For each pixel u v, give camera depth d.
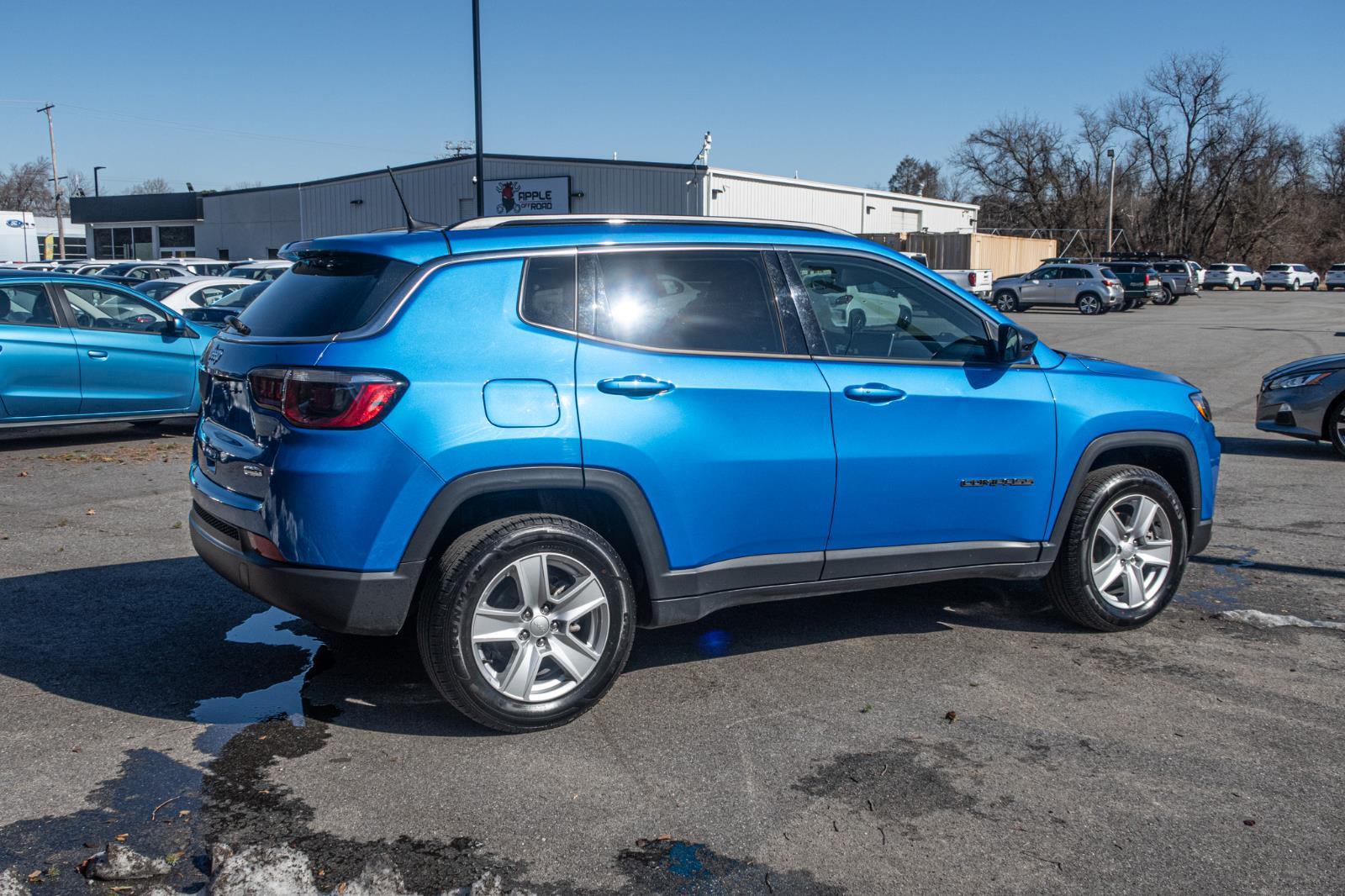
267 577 3.70
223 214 49.34
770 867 3.05
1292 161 84.38
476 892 2.87
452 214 40.44
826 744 3.86
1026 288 38.62
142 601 5.35
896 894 2.94
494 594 3.82
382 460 3.60
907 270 4.56
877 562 4.48
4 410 9.30
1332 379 10.16
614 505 4.02
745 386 4.11
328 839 3.15
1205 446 5.24
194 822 3.23
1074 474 4.83
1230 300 50.38
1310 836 3.26
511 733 3.88
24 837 3.13
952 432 4.52
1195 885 3.00
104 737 3.80
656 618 4.11
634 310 4.02
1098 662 4.72
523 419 3.75
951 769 3.68
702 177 35.88
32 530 6.77
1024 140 81.62
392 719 4.00
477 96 22.50
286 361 3.67
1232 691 4.41
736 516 4.16
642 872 3.02
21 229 48.84
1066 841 3.22
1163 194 82.62
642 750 3.79
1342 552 6.69
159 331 10.15
